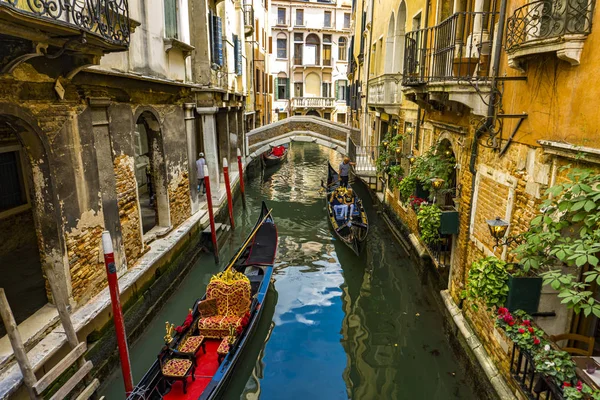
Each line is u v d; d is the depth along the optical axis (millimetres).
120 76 5820
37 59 4141
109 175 5688
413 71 7480
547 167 3639
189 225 8719
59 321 4535
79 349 3768
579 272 3582
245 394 5250
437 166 6883
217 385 4660
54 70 4379
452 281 6180
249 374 5629
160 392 4617
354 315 7113
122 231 6105
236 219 13008
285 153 26453
